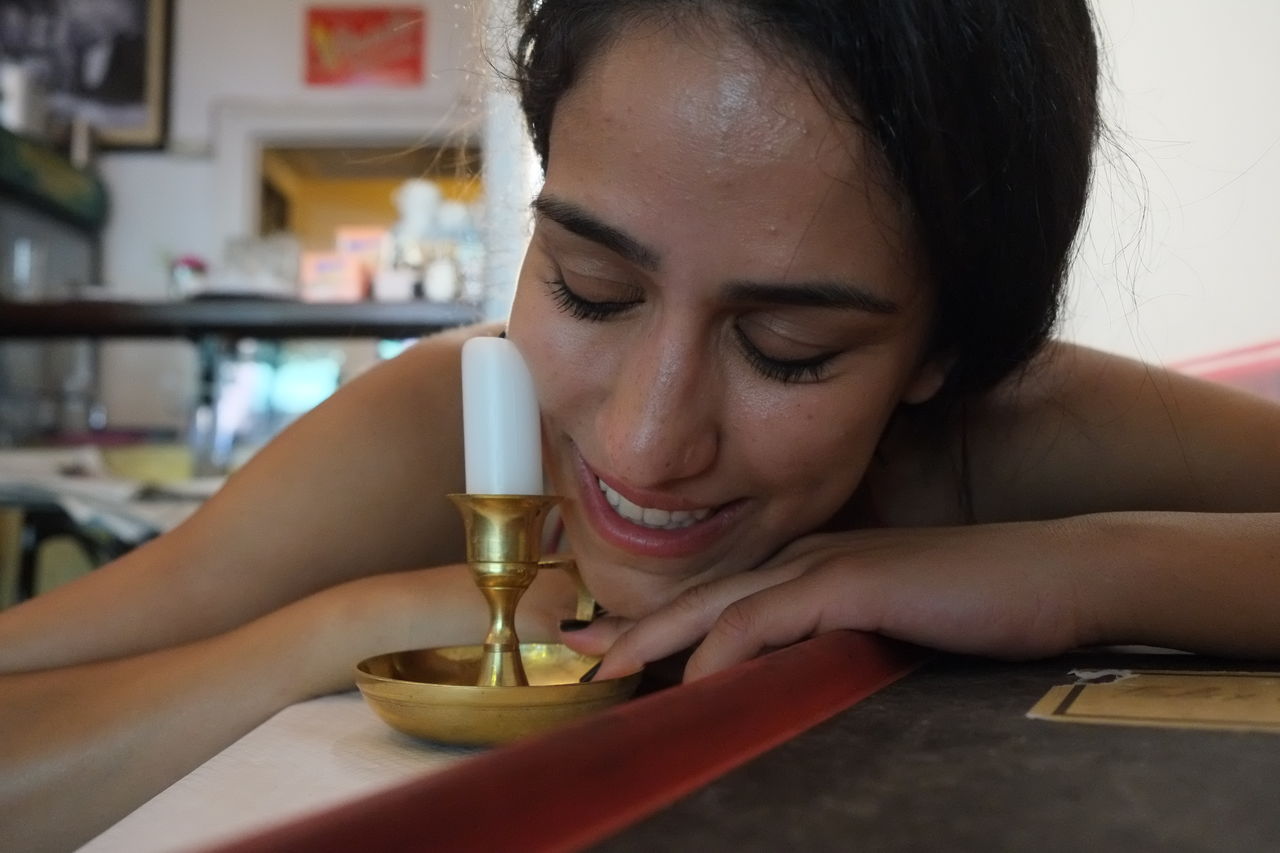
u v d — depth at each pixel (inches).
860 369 27.7
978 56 26.1
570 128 25.6
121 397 188.7
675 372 25.9
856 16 23.6
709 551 30.6
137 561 38.3
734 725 15.6
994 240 28.5
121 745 28.0
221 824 18.9
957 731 16.8
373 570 40.3
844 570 26.9
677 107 23.6
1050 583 26.9
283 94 193.3
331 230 198.4
